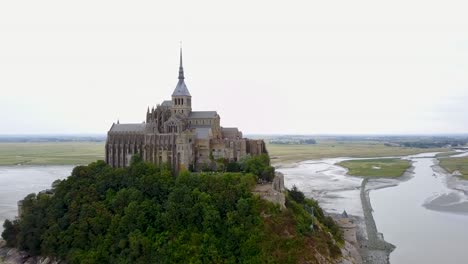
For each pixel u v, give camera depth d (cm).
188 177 17175
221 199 15812
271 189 17212
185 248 14650
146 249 14938
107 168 19150
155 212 16250
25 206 18888
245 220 15100
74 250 15950
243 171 19388
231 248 14638
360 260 16575
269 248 14288
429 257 16850
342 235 18400
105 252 15475
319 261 14538
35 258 17012
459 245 18275
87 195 17625
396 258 16800
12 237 18238
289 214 15912
